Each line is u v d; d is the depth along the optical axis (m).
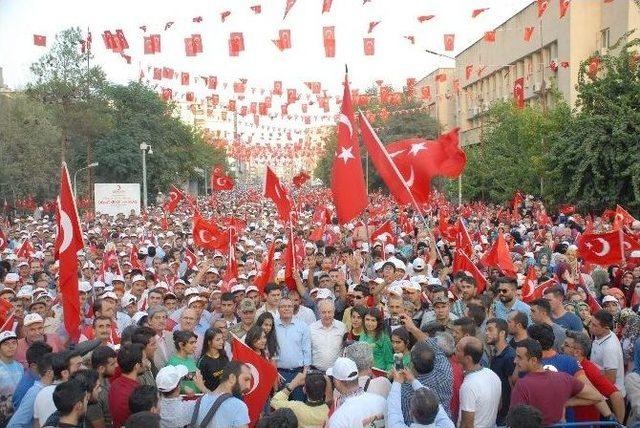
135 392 6.12
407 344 7.62
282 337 9.14
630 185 26.81
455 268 13.41
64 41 50.22
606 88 27.59
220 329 8.17
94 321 9.27
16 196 45.75
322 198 53.94
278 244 18.22
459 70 67.19
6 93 51.47
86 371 6.54
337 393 6.86
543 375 6.50
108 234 27.05
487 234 23.12
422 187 13.26
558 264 13.10
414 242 20.86
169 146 63.72
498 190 40.91
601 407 6.70
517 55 52.28
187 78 26.64
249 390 7.20
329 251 15.91
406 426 5.86
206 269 12.73
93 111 50.41
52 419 6.02
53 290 14.75
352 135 12.18
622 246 12.80
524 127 37.62
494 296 9.89
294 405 6.97
